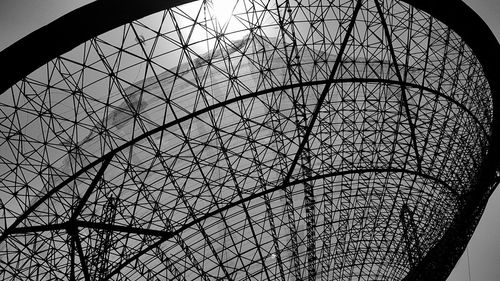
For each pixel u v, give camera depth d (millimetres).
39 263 22172
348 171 25797
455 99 25516
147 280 24859
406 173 28312
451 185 27438
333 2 20875
